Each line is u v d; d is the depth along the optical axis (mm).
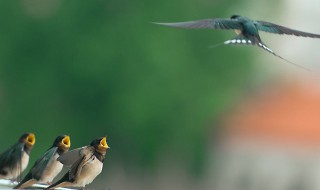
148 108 46875
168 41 47000
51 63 47406
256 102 60656
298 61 66062
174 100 47531
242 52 50031
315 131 59281
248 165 59781
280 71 63750
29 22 47438
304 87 63812
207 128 50062
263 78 59062
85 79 46906
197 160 52406
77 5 47125
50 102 48125
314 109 61125
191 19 47812
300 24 67375
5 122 48469
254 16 50938
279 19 51812
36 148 48125
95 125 48188
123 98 46531
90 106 47688
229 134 57656
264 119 60000
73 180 12797
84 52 46625
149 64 46375
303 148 59031
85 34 46969
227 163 58531
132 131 47719
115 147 49344
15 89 48031
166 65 46594
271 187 60094
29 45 47594
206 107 48656
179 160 51406
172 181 53000
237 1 49750
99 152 12836
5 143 48688
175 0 47656
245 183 59875
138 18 46844
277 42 63750
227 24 10742
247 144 59188
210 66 48875
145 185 52688
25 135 14328
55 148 13320
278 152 59594
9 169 14211
